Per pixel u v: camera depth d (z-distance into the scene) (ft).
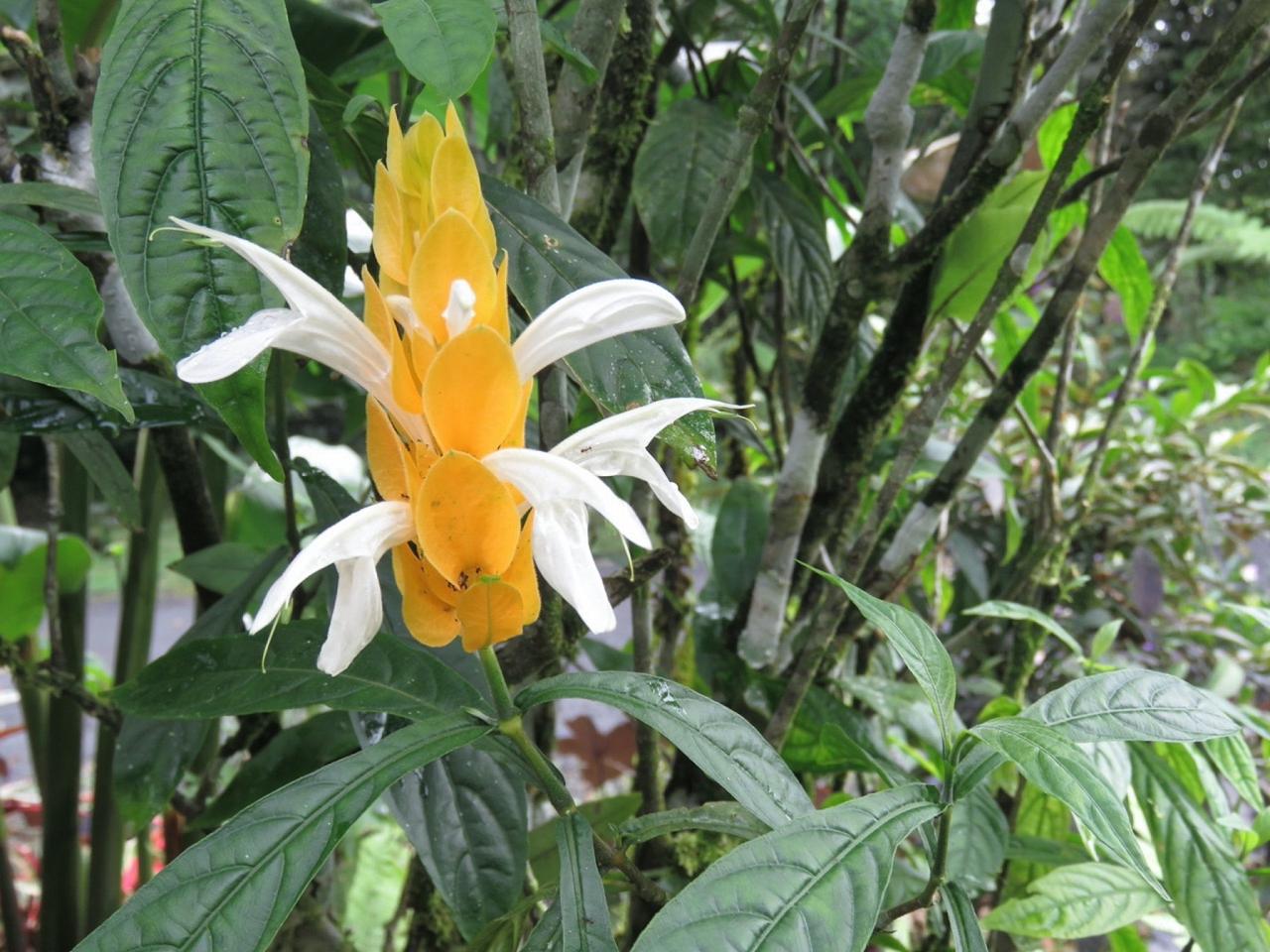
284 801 0.66
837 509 1.45
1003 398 1.20
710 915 0.57
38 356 0.60
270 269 0.60
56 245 0.63
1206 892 1.04
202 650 0.92
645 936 0.56
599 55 1.10
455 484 0.58
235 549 1.45
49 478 1.45
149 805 1.06
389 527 0.61
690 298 1.07
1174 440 2.60
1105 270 1.60
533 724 1.65
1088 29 1.08
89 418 1.06
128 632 1.68
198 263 0.62
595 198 1.33
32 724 1.72
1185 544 2.58
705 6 1.65
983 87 1.28
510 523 0.60
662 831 0.86
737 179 1.03
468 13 0.65
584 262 0.88
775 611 1.41
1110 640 1.28
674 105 1.41
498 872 0.88
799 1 0.96
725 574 1.55
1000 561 2.42
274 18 0.66
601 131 1.31
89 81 1.08
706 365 3.22
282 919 0.61
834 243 2.27
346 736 1.16
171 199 0.63
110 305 1.17
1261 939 1.01
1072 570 2.14
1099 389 2.64
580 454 0.66
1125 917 1.06
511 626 0.63
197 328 0.62
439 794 0.89
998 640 2.47
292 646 0.92
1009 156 1.15
